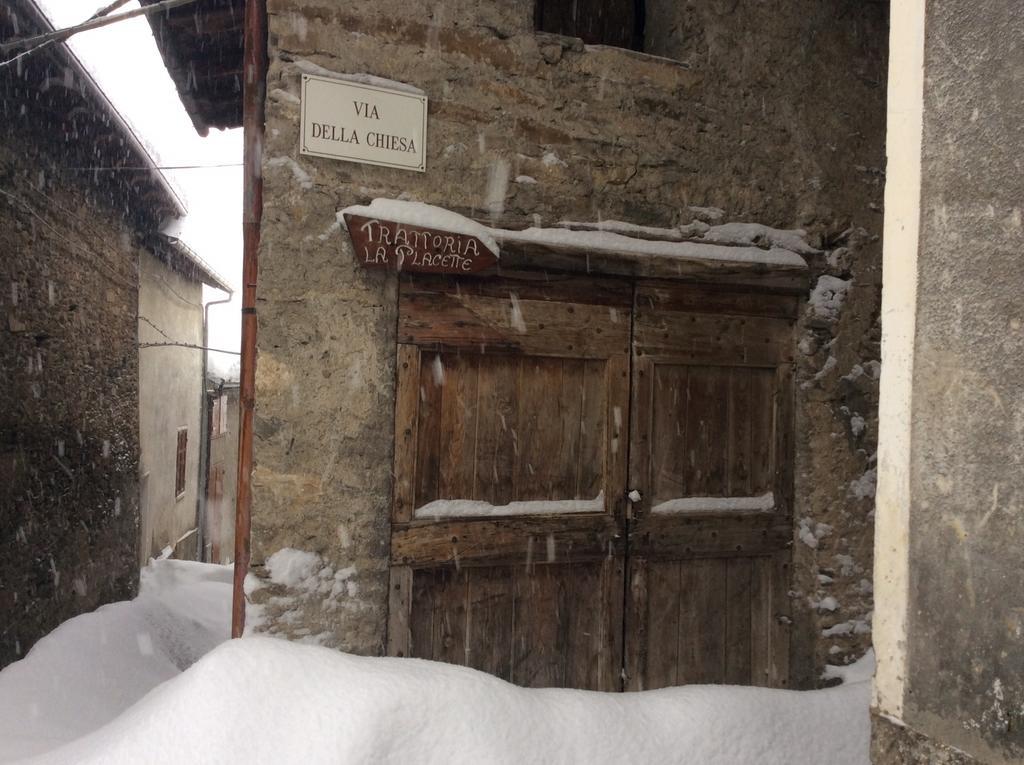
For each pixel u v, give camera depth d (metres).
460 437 3.27
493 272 3.23
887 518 1.75
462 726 2.39
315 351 2.99
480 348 3.26
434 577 3.22
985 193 1.54
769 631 3.79
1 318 4.97
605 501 3.48
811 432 3.82
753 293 3.76
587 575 3.48
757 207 3.76
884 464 1.76
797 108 3.83
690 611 3.66
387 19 3.09
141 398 9.23
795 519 3.83
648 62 3.53
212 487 14.98
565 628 3.43
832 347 3.86
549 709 2.57
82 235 6.67
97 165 6.74
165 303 10.59
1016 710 1.46
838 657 3.79
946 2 1.64
